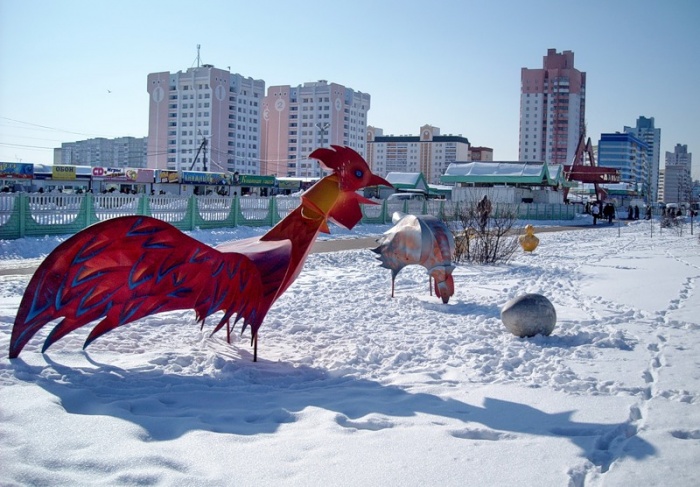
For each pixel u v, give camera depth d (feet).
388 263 41.16
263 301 24.48
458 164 191.11
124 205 76.38
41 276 21.42
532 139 473.26
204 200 88.99
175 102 354.33
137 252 21.34
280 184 193.36
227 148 353.92
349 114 396.98
